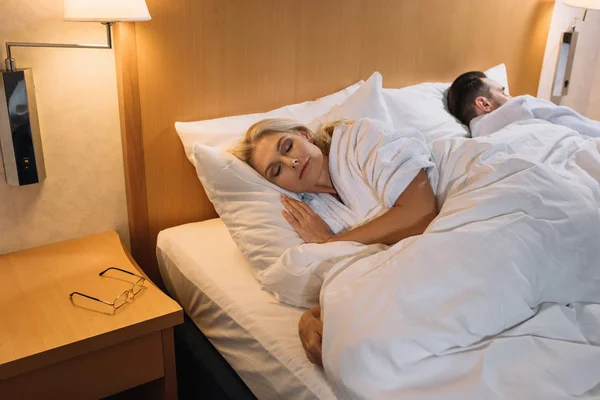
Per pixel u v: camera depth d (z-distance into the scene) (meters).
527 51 2.38
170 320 1.13
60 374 1.05
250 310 1.18
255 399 1.17
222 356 1.30
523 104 1.85
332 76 1.80
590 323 1.00
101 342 1.06
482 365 0.88
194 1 1.46
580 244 1.08
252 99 1.65
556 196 1.13
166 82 1.47
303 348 1.06
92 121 1.42
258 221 1.30
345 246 1.18
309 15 1.68
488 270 0.99
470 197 1.15
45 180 1.40
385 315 0.93
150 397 1.29
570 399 0.82
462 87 1.97
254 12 1.57
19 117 1.25
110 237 1.50
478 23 2.14
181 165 1.57
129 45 1.37
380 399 0.86
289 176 1.32
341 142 1.36
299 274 1.15
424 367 0.90
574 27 2.44
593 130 1.87
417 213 1.25
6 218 1.37
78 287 1.23
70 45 1.26
